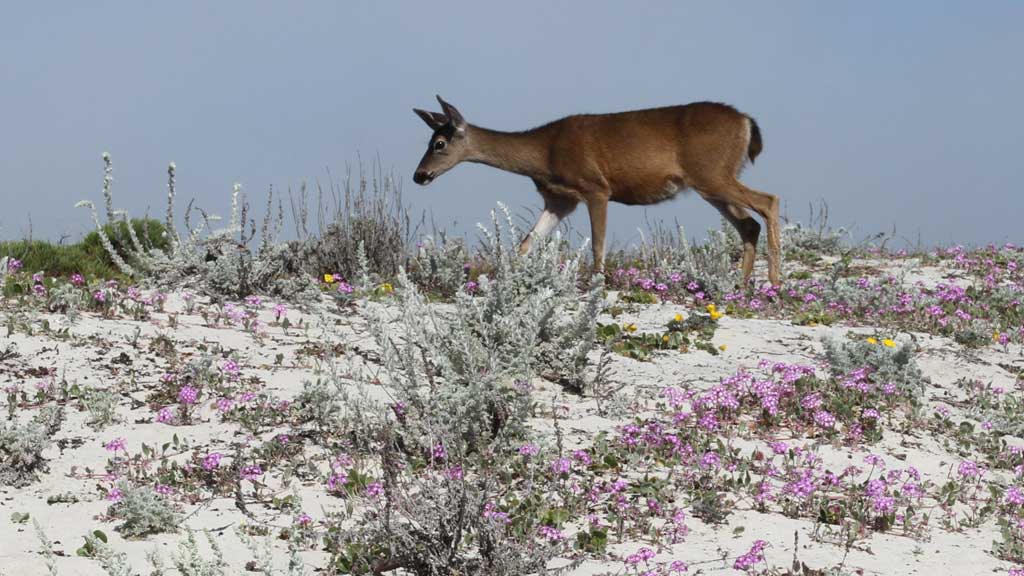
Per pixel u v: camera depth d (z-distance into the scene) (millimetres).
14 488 8828
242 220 16562
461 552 7527
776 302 18141
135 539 7852
